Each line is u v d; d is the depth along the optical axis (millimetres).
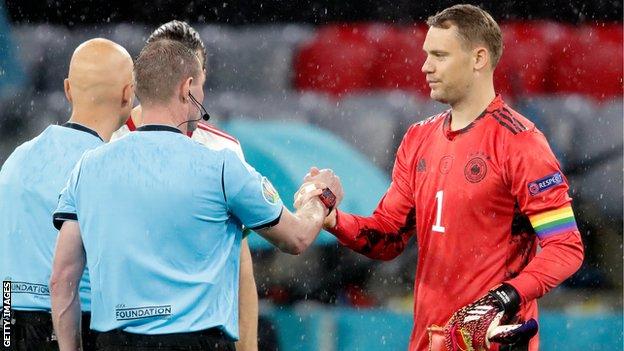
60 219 9586
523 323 10242
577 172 26734
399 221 11711
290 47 27516
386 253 11781
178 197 9062
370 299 25172
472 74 10719
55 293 9648
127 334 9117
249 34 27734
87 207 9297
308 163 27016
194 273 9141
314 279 25156
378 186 26859
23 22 27531
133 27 28016
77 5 27672
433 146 11117
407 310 25125
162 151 9195
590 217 26469
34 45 27547
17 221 11375
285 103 27344
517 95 27219
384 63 27219
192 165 9156
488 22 10781
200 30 27781
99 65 11383
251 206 9281
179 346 9023
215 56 27609
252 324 11719
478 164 10641
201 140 11695
